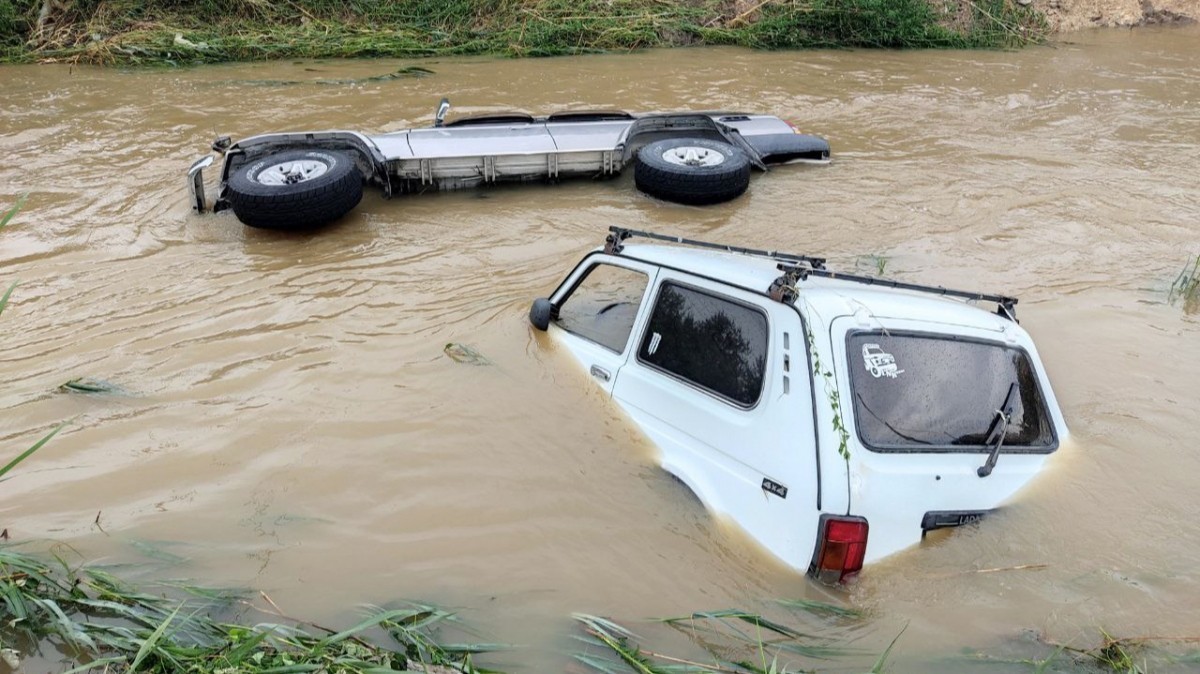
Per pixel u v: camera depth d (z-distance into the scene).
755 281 4.41
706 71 16.06
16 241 8.10
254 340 6.31
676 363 4.64
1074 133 12.52
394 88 14.44
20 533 4.24
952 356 4.24
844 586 3.73
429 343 6.22
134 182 9.76
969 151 11.56
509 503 4.50
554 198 9.70
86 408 5.36
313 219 8.41
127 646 3.47
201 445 5.00
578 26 18.05
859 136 12.16
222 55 16.58
